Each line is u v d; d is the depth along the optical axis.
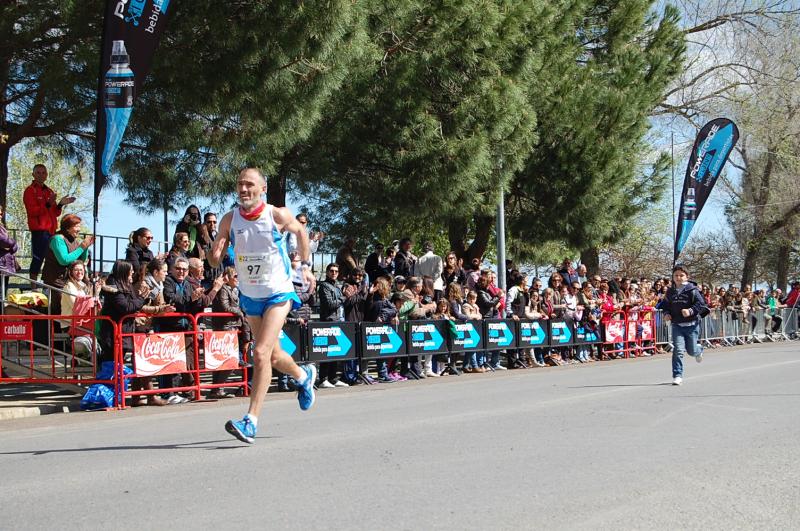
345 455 6.34
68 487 5.40
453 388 12.38
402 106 16.59
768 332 29.75
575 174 20.91
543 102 20.61
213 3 12.12
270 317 6.64
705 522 4.48
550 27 18.91
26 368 11.11
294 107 13.10
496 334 16.77
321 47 12.64
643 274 46.75
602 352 20.42
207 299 11.70
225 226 6.58
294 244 13.25
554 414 8.72
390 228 24.91
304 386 7.05
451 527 4.30
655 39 25.00
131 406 10.90
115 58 11.14
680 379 12.04
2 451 7.12
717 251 48.38
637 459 6.16
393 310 14.49
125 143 15.14
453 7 16.25
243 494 5.07
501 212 19.86
